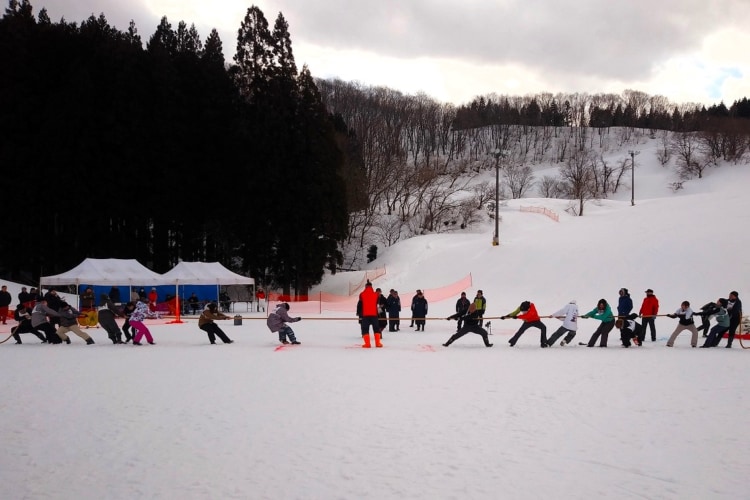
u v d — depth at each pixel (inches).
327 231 1946.4
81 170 1782.7
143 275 1360.7
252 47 2034.9
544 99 7500.0
